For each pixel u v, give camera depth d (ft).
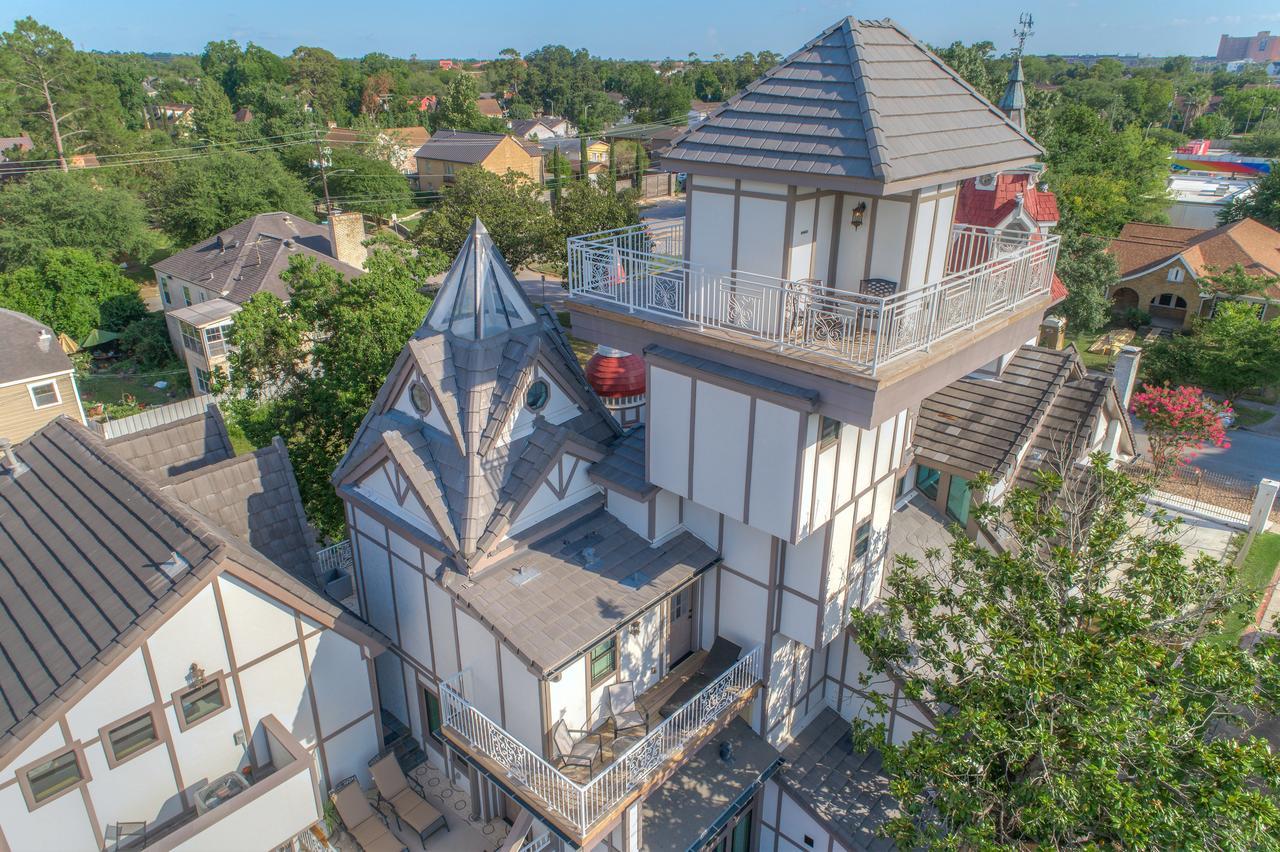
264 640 50.26
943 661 46.47
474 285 52.49
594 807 46.01
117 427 123.65
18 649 46.39
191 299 164.66
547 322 57.77
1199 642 41.32
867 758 59.41
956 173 43.24
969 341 45.75
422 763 61.62
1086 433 69.77
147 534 49.85
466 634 52.47
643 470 54.95
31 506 58.03
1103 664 38.42
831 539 50.08
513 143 296.71
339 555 73.56
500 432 51.83
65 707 42.42
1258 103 465.47
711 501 49.60
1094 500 53.98
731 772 56.85
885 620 51.16
